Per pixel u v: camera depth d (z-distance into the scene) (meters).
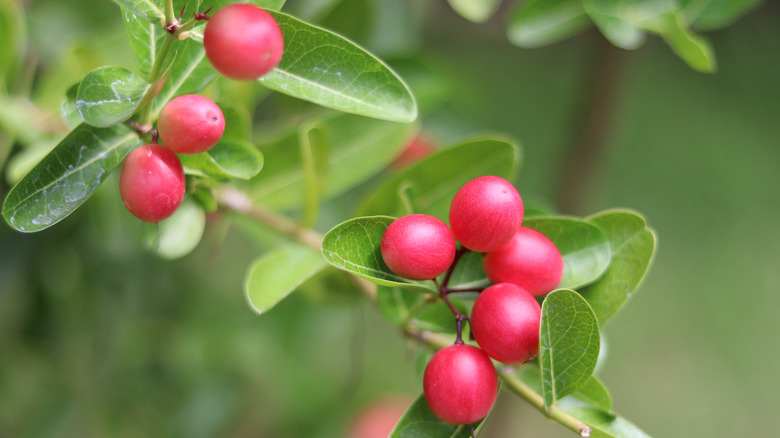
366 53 0.42
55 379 0.71
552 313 0.41
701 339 1.24
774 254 1.30
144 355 0.73
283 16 0.42
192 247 0.49
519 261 0.42
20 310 0.68
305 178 0.50
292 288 0.45
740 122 1.42
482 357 0.41
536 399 0.43
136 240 0.62
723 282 1.28
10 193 0.41
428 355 0.46
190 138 0.41
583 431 0.42
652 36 0.90
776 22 1.46
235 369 0.74
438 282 0.44
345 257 0.42
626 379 1.21
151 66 0.43
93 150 0.43
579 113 0.69
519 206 0.41
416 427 0.43
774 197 1.36
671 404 1.19
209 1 0.43
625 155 1.38
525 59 1.36
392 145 0.53
